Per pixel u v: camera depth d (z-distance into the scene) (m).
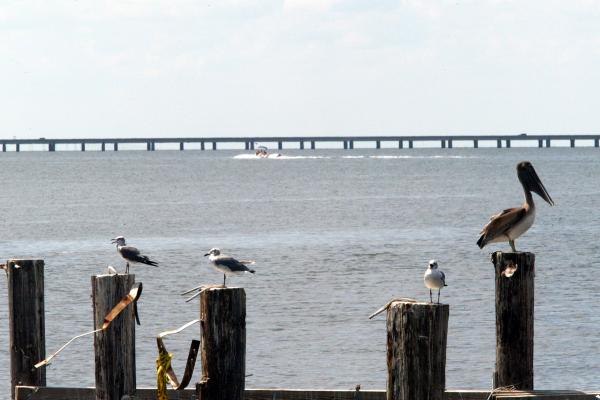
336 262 47.84
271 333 30.03
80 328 30.75
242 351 15.38
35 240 60.62
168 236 62.59
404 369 14.08
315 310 34.00
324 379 24.78
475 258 48.91
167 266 46.53
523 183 18.47
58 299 36.19
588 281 40.25
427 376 13.97
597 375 25.00
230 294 15.27
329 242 57.84
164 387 16.80
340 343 28.58
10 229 68.19
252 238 60.78
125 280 17.12
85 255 51.94
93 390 19.06
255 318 32.50
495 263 17.52
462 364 26.16
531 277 17.30
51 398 19.08
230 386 15.29
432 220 73.62
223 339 15.26
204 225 70.62
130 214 81.75
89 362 26.39
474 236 60.78
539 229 64.00
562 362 26.25
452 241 57.72
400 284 40.12
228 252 52.75
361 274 43.34
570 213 77.94
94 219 76.75
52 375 25.06
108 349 16.98
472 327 30.77
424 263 47.22
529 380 17.34
